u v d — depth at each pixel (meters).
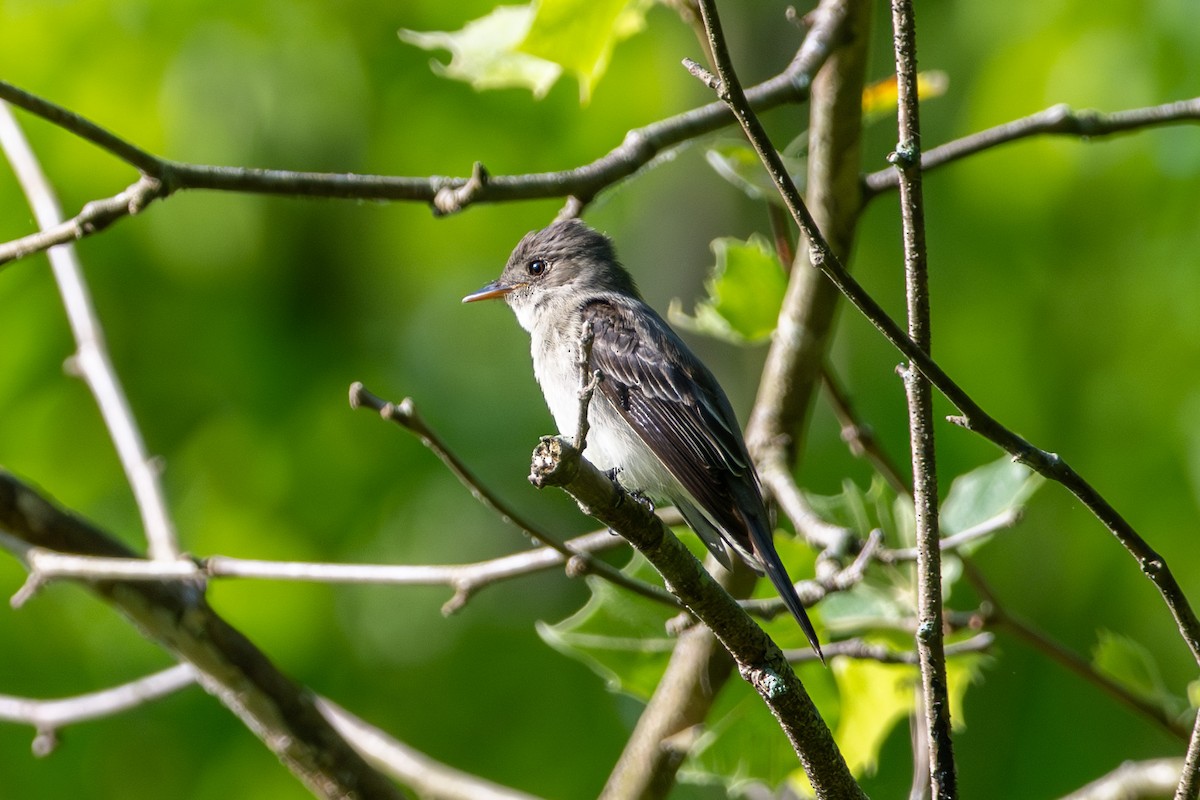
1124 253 12.20
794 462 8.64
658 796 7.94
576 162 13.31
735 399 14.01
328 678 12.40
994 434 4.88
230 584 12.38
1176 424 11.70
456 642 12.84
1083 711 11.82
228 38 12.58
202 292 12.72
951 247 12.84
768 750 7.90
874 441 8.54
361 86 12.90
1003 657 12.12
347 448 12.93
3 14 12.12
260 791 11.83
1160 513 11.76
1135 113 8.03
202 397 12.68
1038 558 12.37
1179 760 8.08
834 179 8.18
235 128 12.64
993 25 12.31
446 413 13.62
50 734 8.55
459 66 8.19
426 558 13.05
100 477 12.30
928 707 5.05
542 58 7.27
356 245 13.48
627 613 8.12
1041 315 12.45
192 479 12.54
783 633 8.04
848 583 7.05
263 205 12.90
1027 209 12.33
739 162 8.52
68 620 12.16
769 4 14.05
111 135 6.22
